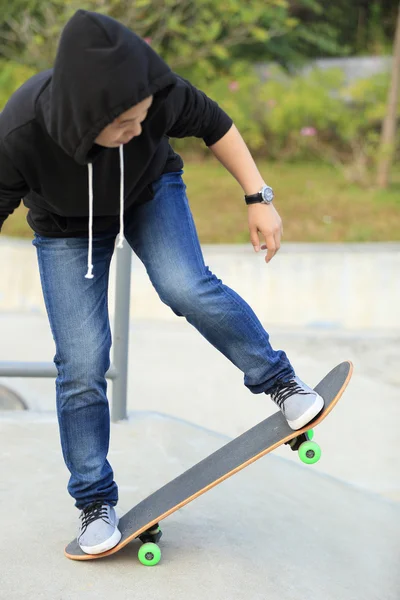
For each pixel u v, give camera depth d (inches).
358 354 226.7
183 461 110.4
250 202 81.5
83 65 60.9
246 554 85.0
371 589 81.0
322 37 438.0
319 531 94.0
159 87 63.7
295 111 391.2
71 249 75.5
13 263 261.9
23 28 334.6
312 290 254.4
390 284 253.1
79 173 67.9
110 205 71.6
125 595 74.9
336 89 405.7
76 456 78.4
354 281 253.4
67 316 75.6
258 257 253.9
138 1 313.6
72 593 74.9
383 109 373.7
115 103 61.2
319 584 80.4
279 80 416.2
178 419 127.1
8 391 188.5
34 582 76.6
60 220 73.5
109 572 78.9
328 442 169.5
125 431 120.4
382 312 254.2
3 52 381.1
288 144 402.9
